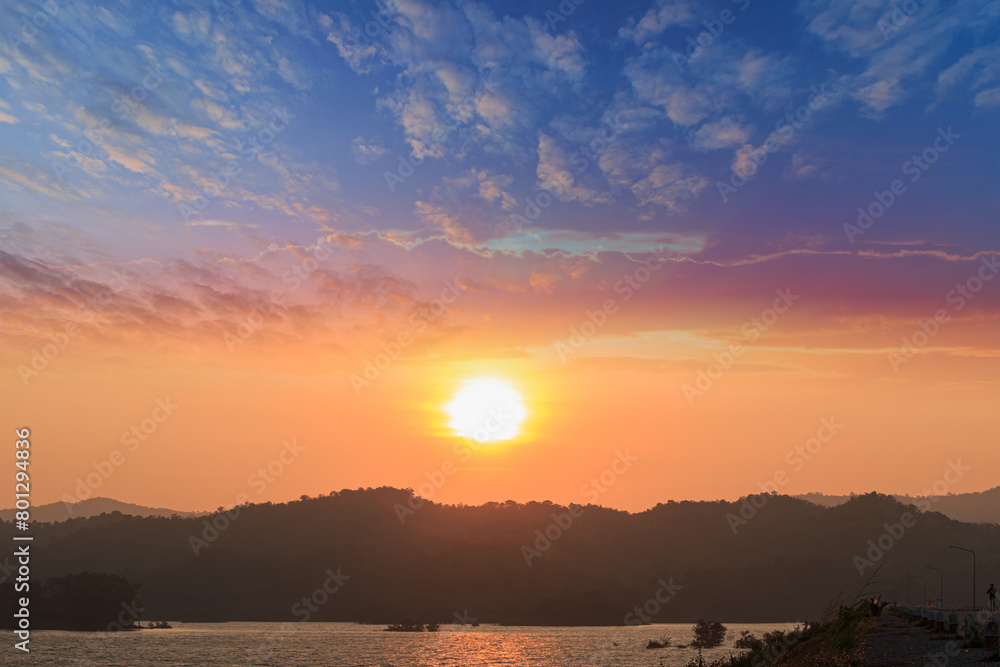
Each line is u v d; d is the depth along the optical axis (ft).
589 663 522.06
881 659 89.92
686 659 549.95
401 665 519.60
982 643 90.99
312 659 556.51
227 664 503.61
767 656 131.85
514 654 626.23
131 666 480.23
